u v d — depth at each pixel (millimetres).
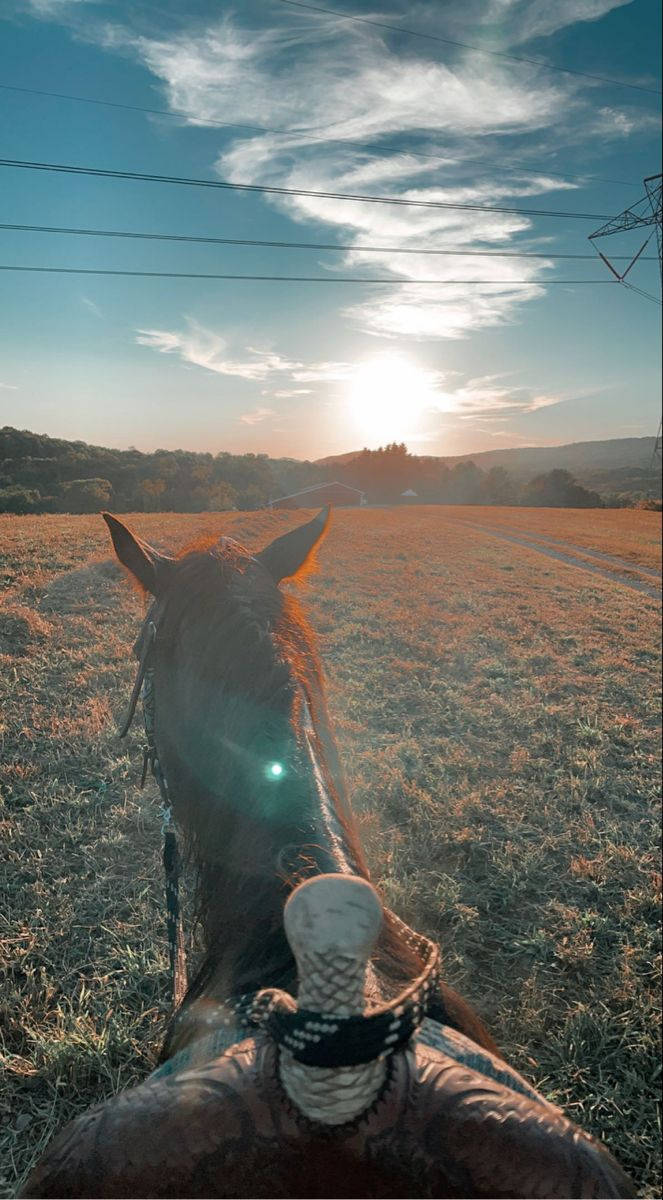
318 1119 809
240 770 1289
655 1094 3117
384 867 4461
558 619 14094
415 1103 864
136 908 3959
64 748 5793
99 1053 2928
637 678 10148
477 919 4168
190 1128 870
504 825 5320
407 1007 780
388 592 14859
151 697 1666
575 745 7215
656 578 24047
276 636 1451
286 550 1877
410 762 6352
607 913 4430
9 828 4570
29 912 3840
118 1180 869
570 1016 3484
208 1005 1157
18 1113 2748
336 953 751
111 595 10656
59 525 17812
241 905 1188
